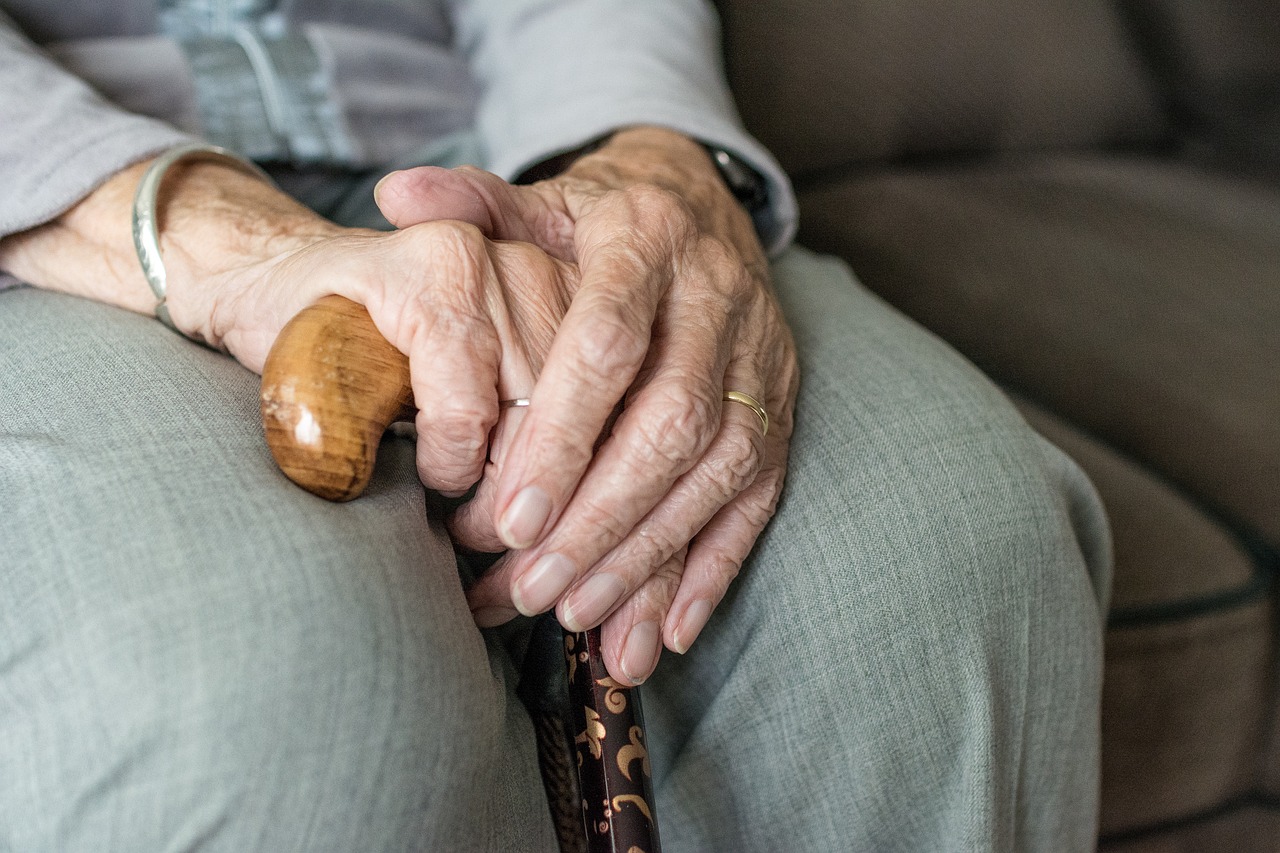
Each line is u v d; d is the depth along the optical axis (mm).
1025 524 521
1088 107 1117
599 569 479
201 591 425
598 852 484
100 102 560
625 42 658
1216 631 645
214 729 416
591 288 479
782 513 520
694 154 619
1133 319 837
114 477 443
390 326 463
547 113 641
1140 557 653
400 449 491
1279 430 708
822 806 517
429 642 443
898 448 525
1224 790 685
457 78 721
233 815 417
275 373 448
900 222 964
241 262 507
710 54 694
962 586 508
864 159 1027
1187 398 748
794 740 513
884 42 1003
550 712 513
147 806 417
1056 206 1010
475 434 460
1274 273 902
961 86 1048
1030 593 520
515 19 694
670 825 535
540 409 462
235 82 641
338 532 444
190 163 556
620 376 467
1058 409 787
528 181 630
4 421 467
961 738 510
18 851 421
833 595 506
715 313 503
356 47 676
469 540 494
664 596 494
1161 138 1188
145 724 416
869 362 562
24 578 432
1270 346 799
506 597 495
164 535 431
